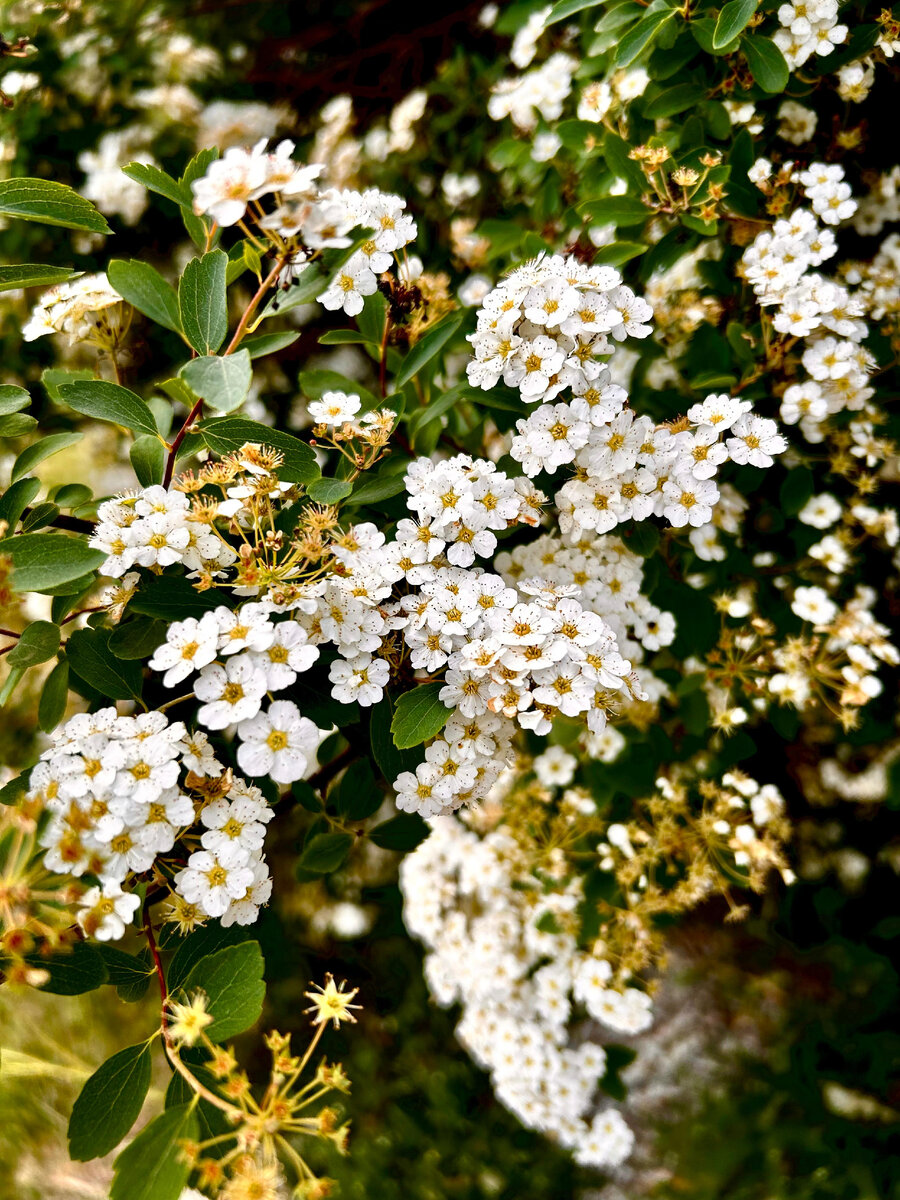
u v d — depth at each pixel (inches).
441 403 7.1
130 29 11.2
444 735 6.2
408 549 6.4
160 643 6.2
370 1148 12.7
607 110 8.7
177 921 5.9
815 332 8.1
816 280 7.6
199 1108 5.6
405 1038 13.8
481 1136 12.9
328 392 7.4
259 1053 13.4
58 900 5.5
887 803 10.4
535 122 9.7
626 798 9.8
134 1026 13.3
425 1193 12.4
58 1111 12.9
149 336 10.5
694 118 8.2
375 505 6.9
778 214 8.1
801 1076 11.1
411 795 6.2
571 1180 12.6
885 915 11.3
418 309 7.9
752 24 7.8
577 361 6.5
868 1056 10.7
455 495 6.4
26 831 5.4
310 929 13.9
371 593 6.2
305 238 5.7
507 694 6.1
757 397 8.1
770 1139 12.0
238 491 6.0
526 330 6.6
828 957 11.3
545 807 10.2
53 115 10.9
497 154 9.9
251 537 6.6
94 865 5.5
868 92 8.6
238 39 11.9
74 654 6.2
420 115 10.9
